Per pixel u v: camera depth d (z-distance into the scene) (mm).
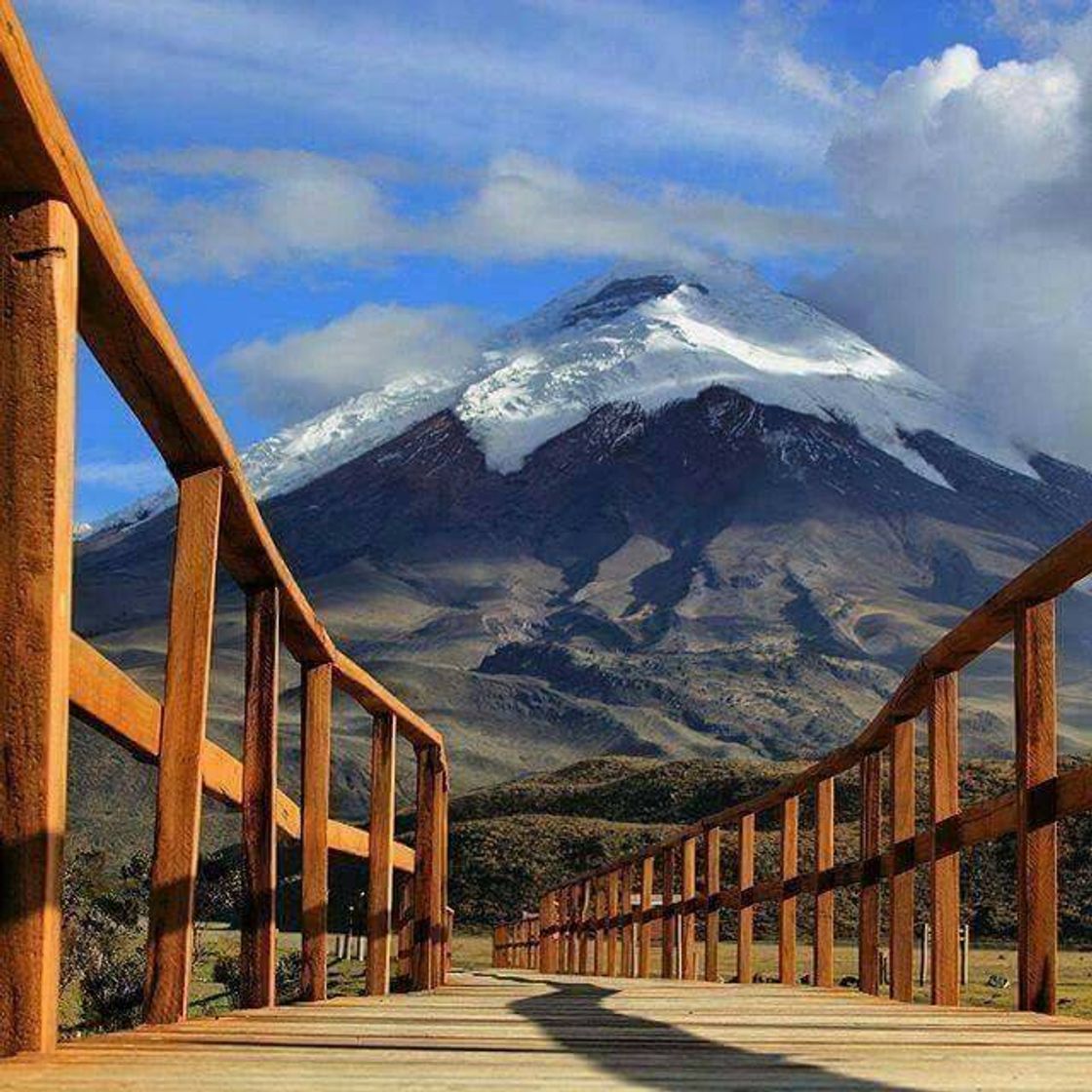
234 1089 2852
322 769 6977
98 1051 3488
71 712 3656
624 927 17594
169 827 4383
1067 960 31219
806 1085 3201
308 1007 6188
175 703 4348
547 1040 4363
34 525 2984
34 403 2988
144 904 13328
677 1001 7613
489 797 84250
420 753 11227
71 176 2969
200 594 4367
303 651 6672
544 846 64188
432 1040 4230
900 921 7664
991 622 5934
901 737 7723
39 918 2986
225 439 4336
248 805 5461
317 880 6871
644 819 75750
